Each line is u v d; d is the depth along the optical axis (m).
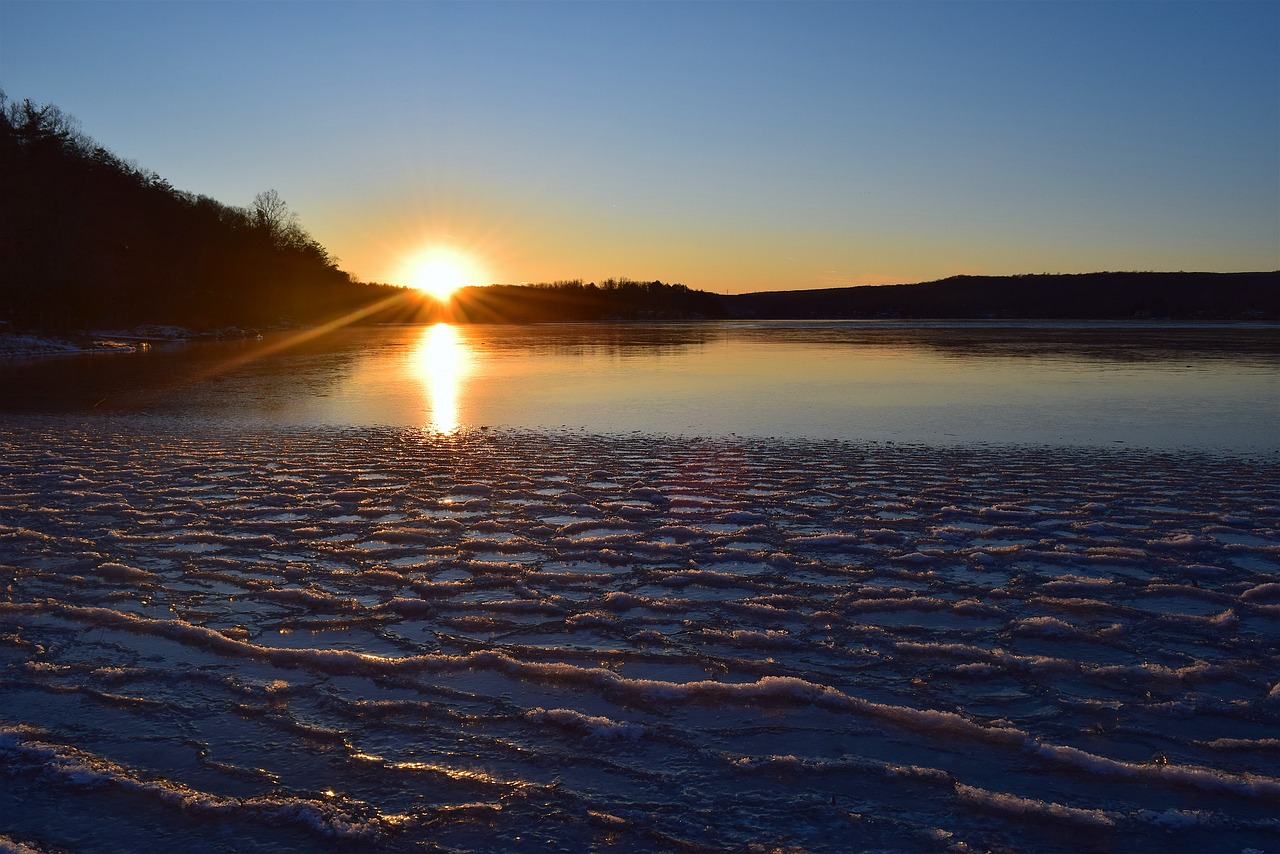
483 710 4.43
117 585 6.31
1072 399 18.39
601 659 5.04
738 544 7.34
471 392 20.70
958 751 4.04
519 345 47.66
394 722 4.30
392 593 6.14
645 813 3.57
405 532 7.71
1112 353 36.12
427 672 4.86
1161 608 5.80
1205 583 6.30
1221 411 16.16
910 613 5.74
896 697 4.56
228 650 5.13
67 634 5.39
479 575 6.53
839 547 7.25
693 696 4.55
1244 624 5.51
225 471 10.58
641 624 5.55
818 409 16.94
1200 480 9.91
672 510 8.53
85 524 7.99
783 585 6.29
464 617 5.67
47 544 7.32
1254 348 39.69
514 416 16.02
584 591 6.18
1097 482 9.81
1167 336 55.16
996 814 3.56
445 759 3.97
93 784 3.76
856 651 5.14
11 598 6.01
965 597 6.03
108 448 12.34
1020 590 6.15
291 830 3.46
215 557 6.97
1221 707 4.43
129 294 60.56
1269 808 3.59
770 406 17.48
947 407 17.11
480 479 10.07
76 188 56.12
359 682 4.74
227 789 3.73
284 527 7.90
